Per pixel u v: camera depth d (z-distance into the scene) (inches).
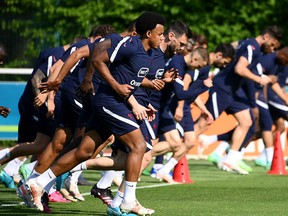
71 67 923.4
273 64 1621.6
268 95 1701.5
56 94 1012.5
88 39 1010.7
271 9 2475.4
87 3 2502.5
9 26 2556.6
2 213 941.2
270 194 1179.9
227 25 2468.0
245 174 1551.4
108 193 1003.9
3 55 1011.3
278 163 1563.7
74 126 973.2
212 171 1621.6
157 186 1295.5
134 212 895.7
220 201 1087.6
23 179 1098.1
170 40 994.1
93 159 992.2
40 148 1073.5
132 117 869.8
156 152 1323.8
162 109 1309.1
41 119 1066.7
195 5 2460.6
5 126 1870.1
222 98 1530.5
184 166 1369.3
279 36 1525.6
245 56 1498.5
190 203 1062.4
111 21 2481.5
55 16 2532.0
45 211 951.0
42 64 1082.7
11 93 1865.2
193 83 1323.8
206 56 1280.8
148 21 879.7
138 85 874.1
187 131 1368.1
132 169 877.8
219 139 1605.6
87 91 919.7
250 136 1563.7
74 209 986.1
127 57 858.1
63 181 1041.5
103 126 879.1
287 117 1708.9
